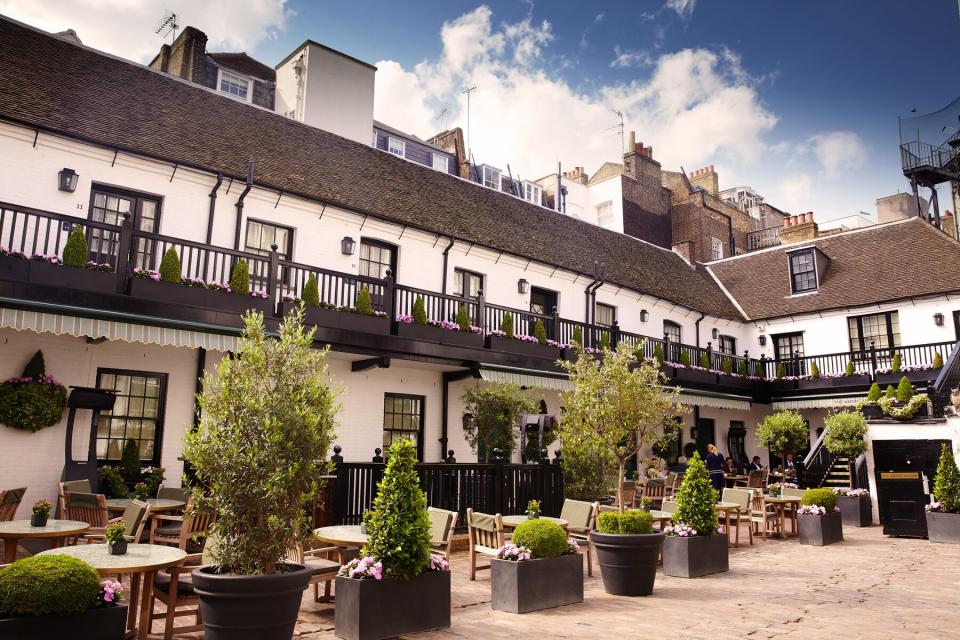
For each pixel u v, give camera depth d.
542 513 12.25
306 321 13.09
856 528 15.33
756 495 13.64
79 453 11.71
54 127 12.04
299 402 5.21
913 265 24.44
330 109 22.44
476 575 8.95
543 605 7.11
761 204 43.44
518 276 19.61
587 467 14.36
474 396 15.44
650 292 23.53
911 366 21.78
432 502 10.82
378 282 14.51
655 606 7.32
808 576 9.30
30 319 9.88
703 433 24.84
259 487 4.84
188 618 6.50
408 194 18.72
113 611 4.27
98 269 10.73
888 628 6.38
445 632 6.11
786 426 19.78
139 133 13.66
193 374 13.19
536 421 15.88
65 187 11.95
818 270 26.72
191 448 4.94
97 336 10.41
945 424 15.36
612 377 10.29
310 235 15.30
